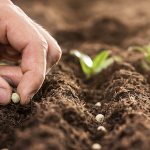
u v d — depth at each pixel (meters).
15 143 0.29
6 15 0.32
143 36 0.70
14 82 0.33
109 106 0.34
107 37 0.70
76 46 0.62
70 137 0.29
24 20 0.32
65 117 0.30
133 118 0.30
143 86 0.38
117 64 0.45
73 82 0.39
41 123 0.29
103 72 0.45
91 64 0.41
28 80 0.31
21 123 0.32
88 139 0.30
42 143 0.27
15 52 0.37
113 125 0.31
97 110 0.36
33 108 0.32
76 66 0.49
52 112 0.30
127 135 0.29
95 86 0.42
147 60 0.48
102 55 0.43
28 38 0.32
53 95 0.34
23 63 0.32
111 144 0.29
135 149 0.28
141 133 0.29
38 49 0.32
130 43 0.66
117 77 0.40
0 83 0.31
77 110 0.31
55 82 0.37
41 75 0.32
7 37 0.33
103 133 0.31
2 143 0.30
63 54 0.53
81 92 0.39
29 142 0.28
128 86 0.36
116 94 0.35
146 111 0.32
